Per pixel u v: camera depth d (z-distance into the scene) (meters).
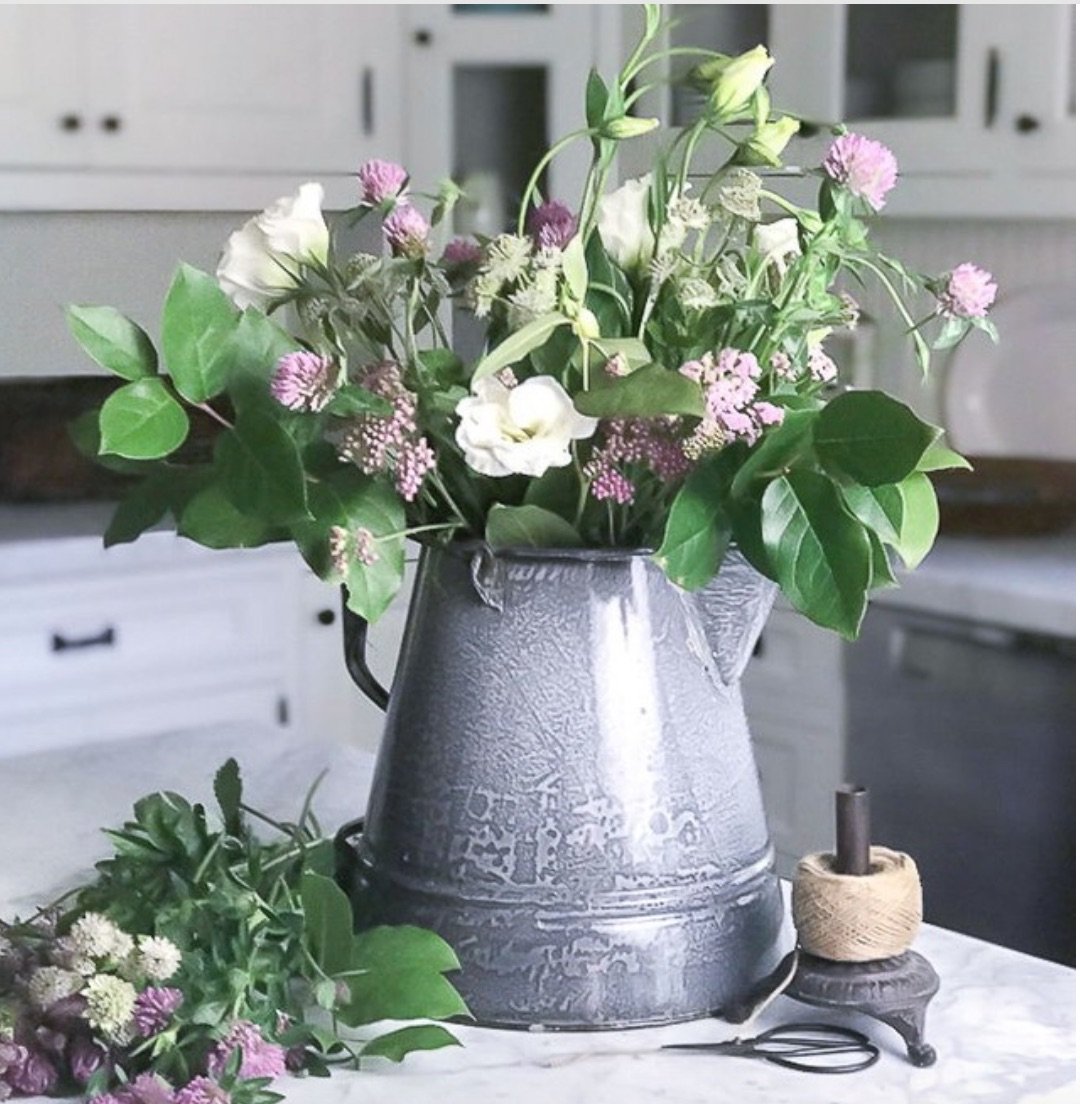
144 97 2.40
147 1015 0.85
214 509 0.93
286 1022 0.89
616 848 0.93
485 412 0.86
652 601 0.93
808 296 0.93
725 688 0.97
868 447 0.86
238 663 2.91
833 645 2.55
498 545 0.92
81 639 2.74
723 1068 0.90
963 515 2.59
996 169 2.47
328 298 0.93
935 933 1.11
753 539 0.88
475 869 0.93
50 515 2.89
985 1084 0.89
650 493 0.93
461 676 0.94
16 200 2.32
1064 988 1.01
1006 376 2.61
